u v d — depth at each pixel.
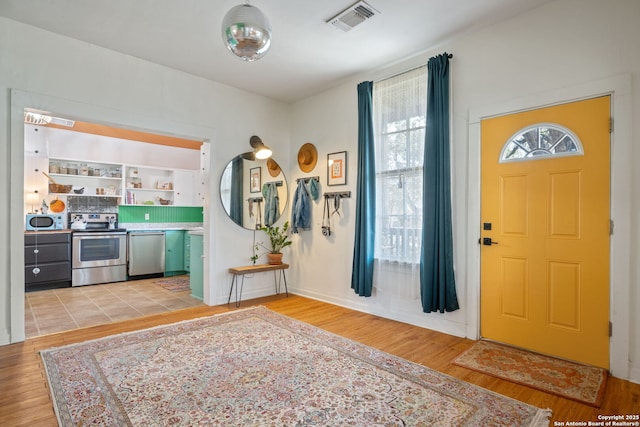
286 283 4.80
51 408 1.86
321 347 2.71
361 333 3.08
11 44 2.76
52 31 2.93
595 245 2.36
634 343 2.21
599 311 2.34
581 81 2.41
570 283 2.47
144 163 6.27
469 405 1.90
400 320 3.46
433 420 1.76
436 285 3.06
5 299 2.75
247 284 4.36
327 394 2.01
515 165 2.72
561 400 1.96
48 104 2.91
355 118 3.94
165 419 1.74
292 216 4.56
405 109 3.41
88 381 2.12
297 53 3.33
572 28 2.45
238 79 3.98
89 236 5.10
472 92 2.96
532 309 2.65
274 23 2.81
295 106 4.75
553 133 2.54
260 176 4.48
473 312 2.93
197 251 4.38
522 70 2.68
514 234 2.73
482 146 2.90
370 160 3.66
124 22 2.79
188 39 3.07
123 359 2.45
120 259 5.39
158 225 6.28
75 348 2.64
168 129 3.64
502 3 2.54
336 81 4.03
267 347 2.70
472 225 2.94
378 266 3.60
